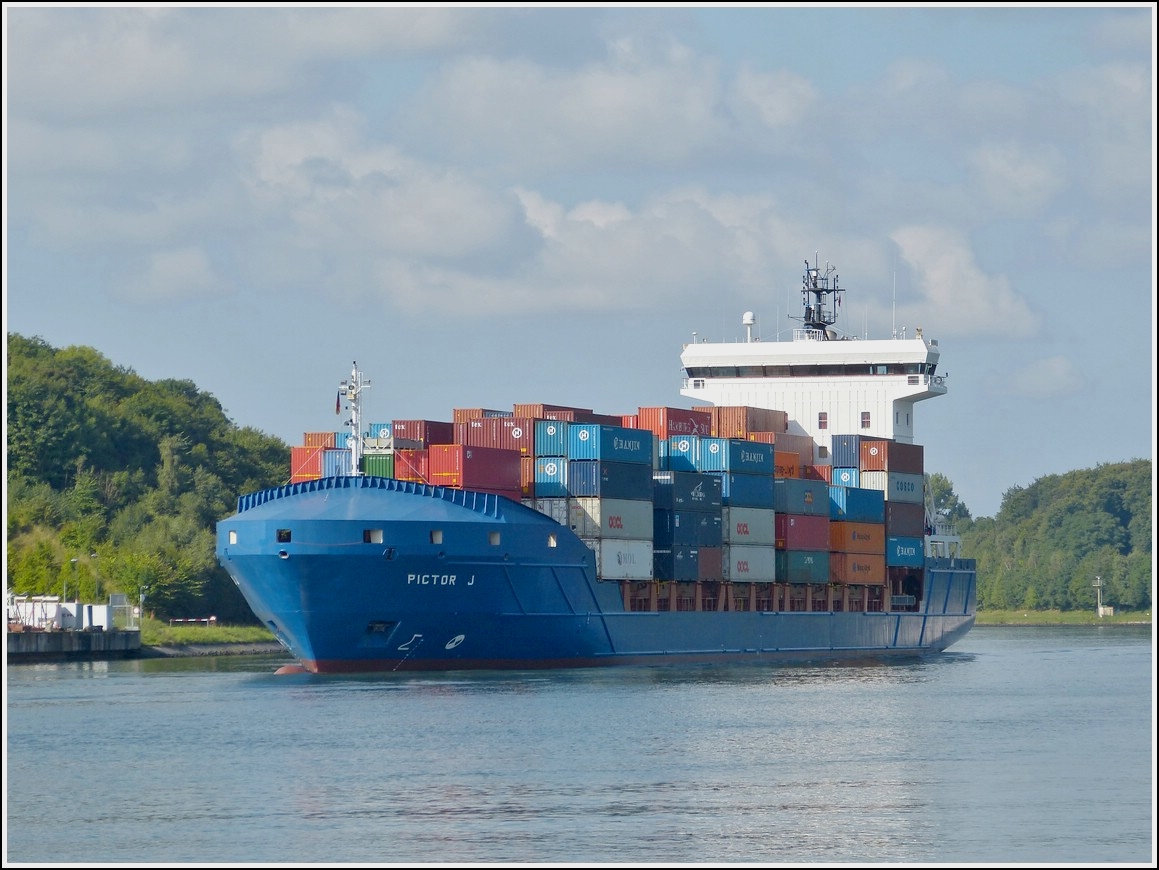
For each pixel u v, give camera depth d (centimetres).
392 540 16862
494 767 12600
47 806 11262
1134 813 11119
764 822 10819
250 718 14925
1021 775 12462
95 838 10406
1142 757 13288
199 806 11231
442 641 17750
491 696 16350
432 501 17312
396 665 17825
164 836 10431
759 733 14375
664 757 13088
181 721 14800
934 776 12381
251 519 17050
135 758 12950
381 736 13912
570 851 10062
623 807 11225
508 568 17588
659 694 16862
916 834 10519
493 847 10150
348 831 10544
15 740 13812
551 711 15362
